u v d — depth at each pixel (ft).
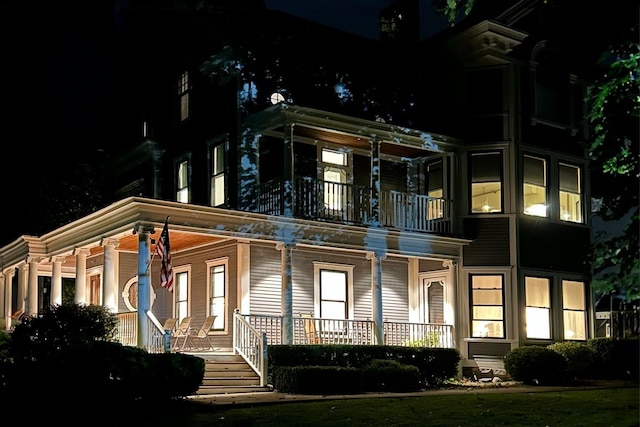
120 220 63.16
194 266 77.56
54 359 47.75
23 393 47.01
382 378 60.39
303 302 75.05
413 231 77.51
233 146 74.90
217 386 58.54
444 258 78.84
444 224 81.25
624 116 43.80
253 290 71.61
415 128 85.30
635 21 44.32
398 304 82.79
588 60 85.76
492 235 79.66
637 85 42.78
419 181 86.99
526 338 77.77
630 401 49.98
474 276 79.82
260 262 72.79
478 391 60.54
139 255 60.34
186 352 65.26
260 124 72.69
